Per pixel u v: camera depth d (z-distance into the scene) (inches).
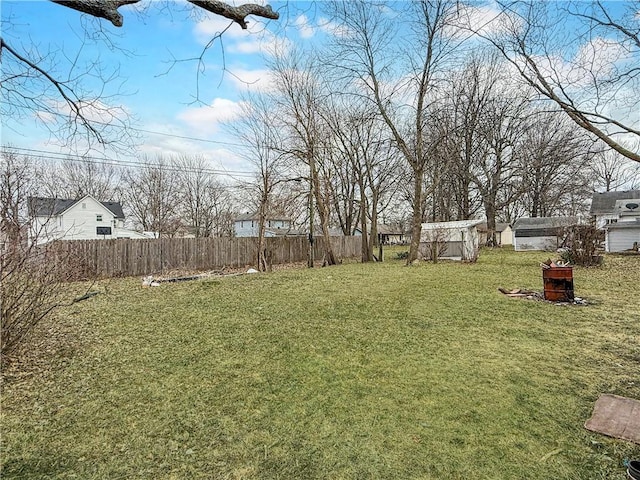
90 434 98.0
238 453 88.9
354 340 177.6
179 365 147.2
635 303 255.3
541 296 280.2
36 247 160.9
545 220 900.6
